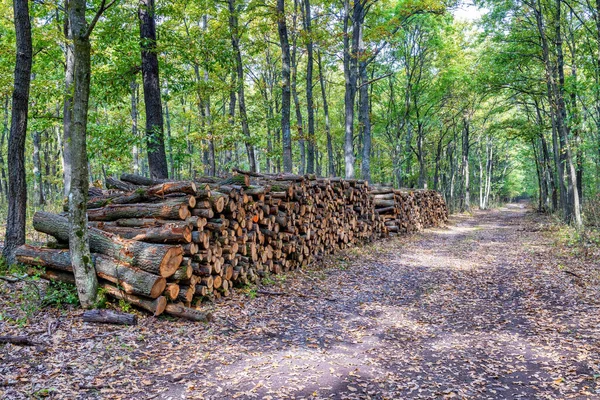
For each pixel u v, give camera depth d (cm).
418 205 2228
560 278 916
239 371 462
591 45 2020
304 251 1044
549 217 2600
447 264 1201
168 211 672
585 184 2884
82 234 600
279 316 671
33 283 679
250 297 754
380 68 2992
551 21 1917
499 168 5988
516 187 7206
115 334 541
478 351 540
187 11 1825
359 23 1977
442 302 790
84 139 598
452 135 4050
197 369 462
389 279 995
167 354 498
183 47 1181
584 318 643
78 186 596
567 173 2159
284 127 1662
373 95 3086
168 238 641
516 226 2384
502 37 2119
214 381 436
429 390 428
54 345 496
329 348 546
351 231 1401
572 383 434
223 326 601
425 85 3042
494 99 3831
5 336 490
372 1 2031
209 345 531
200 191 701
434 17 2455
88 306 603
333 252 1259
